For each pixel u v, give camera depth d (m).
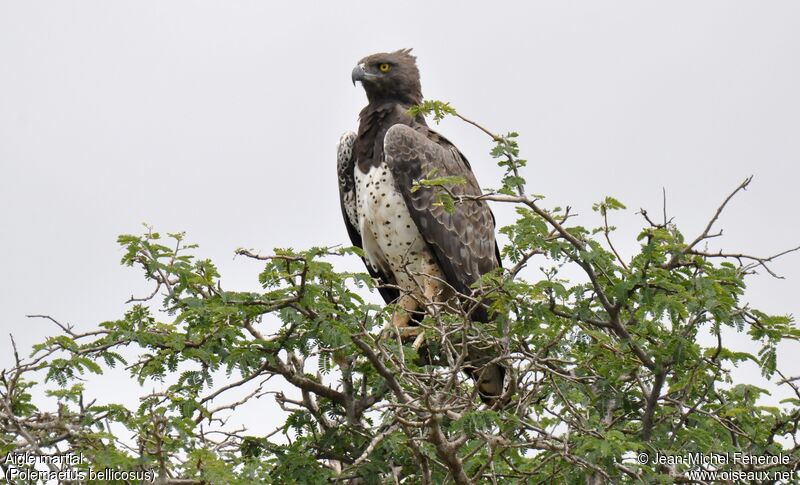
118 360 11.91
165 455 10.13
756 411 13.07
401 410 11.93
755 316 12.68
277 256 11.59
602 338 13.00
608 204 13.06
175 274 12.24
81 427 10.35
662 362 12.54
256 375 12.27
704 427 12.91
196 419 11.52
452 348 12.70
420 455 11.23
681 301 12.49
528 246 13.43
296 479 11.92
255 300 11.85
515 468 12.20
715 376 12.98
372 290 12.50
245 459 11.31
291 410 12.80
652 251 12.80
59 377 11.40
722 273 13.02
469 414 11.09
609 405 13.21
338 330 11.73
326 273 11.81
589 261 13.00
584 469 11.28
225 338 12.12
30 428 10.48
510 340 13.30
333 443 12.66
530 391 12.19
